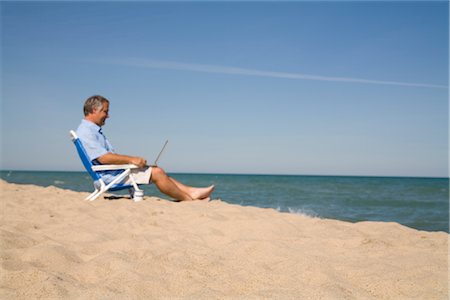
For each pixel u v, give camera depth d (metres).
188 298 2.09
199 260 2.75
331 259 2.88
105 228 3.82
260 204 12.84
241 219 4.42
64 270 2.53
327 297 2.08
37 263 2.64
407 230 4.03
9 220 4.06
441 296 2.16
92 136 5.95
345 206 12.52
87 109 6.06
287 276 2.44
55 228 3.79
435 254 3.03
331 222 4.40
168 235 3.59
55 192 7.20
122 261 2.62
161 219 4.39
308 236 3.68
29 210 4.76
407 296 2.18
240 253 2.99
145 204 5.38
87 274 2.47
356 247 3.27
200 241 3.41
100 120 6.12
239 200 14.49
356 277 2.47
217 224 4.09
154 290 2.21
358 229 4.05
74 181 33.81
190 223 4.21
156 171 5.91
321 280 2.38
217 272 2.56
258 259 2.87
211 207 5.21
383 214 10.32
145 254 2.86
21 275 2.30
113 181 5.88
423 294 2.19
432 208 12.14
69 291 2.17
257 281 2.38
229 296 2.11
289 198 15.86
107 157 5.88
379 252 3.12
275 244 3.15
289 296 2.09
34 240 3.19
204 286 2.29
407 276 2.47
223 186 31.00
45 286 2.17
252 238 3.53
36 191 7.32
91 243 3.18
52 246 2.91
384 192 22.73
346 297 2.10
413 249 3.22
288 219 4.49
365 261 2.82
